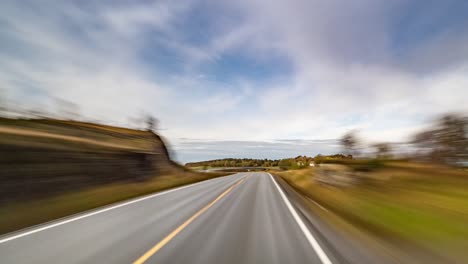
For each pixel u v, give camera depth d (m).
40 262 3.69
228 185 17.72
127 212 7.58
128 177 15.37
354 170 16.08
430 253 4.30
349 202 9.81
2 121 12.41
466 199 9.57
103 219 6.58
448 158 17.19
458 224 6.23
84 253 4.05
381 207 8.55
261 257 3.96
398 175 15.14
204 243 4.63
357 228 5.90
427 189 11.84
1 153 8.48
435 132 17.86
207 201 9.97
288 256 4.02
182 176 23.42
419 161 18.47
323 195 12.40
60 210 7.53
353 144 19.80
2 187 7.67
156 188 14.66
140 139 24.08
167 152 28.53
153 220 6.50
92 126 20.17
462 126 16.58
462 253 4.33
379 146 19.52
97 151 14.18
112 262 3.68
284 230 5.61
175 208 8.32
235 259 3.86
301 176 23.42
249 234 5.27
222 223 6.24
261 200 10.41
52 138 12.12
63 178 10.26
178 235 5.12
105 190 11.38
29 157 9.38
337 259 3.91
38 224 6.00
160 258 3.86
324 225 6.14
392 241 4.91
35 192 8.49
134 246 4.41
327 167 17.14
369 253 4.21
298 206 9.00
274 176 31.64
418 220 6.68
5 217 6.38
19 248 4.28
